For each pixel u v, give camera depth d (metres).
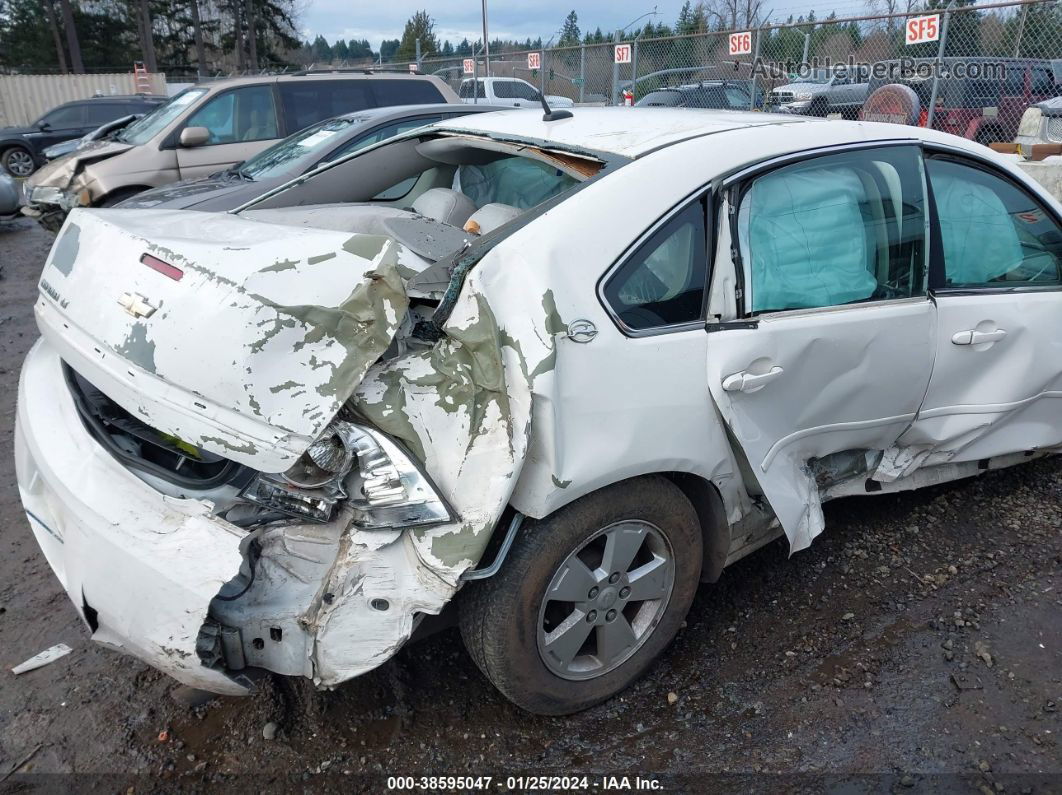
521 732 2.43
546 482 2.05
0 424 4.64
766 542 2.85
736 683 2.61
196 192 6.53
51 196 8.31
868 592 3.02
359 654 2.01
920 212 2.89
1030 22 9.23
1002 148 9.13
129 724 2.46
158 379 1.93
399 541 2.00
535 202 3.25
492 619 2.16
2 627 2.91
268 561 2.01
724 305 2.41
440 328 2.08
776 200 2.57
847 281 2.68
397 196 3.96
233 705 2.52
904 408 2.88
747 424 2.42
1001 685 2.56
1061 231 3.39
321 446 1.89
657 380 2.23
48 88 25.41
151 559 1.93
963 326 2.94
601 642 2.42
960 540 3.33
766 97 11.10
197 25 41.66
